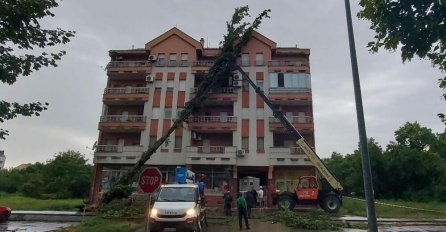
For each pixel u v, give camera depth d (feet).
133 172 102.12
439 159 166.81
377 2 16.80
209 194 114.93
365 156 29.30
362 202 121.60
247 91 128.88
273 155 118.52
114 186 96.43
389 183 174.91
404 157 168.96
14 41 23.29
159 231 44.55
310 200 85.97
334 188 84.94
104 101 131.64
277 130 122.83
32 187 183.21
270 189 113.70
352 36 32.94
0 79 22.97
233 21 130.93
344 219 72.23
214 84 122.52
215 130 125.80
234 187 117.91
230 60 124.36
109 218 66.90
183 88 132.05
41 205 112.68
